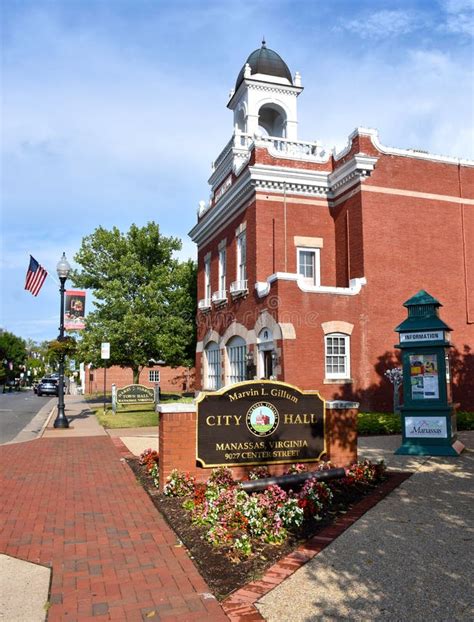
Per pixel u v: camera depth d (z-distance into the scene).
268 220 20.16
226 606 4.49
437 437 11.24
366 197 19.14
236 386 8.83
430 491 7.98
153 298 30.80
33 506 7.78
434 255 19.72
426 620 4.16
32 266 21.67
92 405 32.84
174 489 8.07
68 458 12.02
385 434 14.80
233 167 22.88
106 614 4.39
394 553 5.52
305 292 17.44
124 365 31.66
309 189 20.73
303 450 9.13
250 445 8.84
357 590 4.70
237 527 6.23
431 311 11.49
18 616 4.38
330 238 20.86
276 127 27.09
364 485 8.27
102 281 31.16
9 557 5.74
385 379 18.17
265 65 24.98
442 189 20.25
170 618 4.30
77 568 5.40
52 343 19.25
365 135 19.42
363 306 18.22
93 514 7.35
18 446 14.05
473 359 19.81
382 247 19.05
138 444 14.16
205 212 26.05
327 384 17.25
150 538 6.31
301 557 5.46
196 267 33.59
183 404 8.61
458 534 6.03
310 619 4.21
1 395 48.66
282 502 6.75
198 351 27.41
